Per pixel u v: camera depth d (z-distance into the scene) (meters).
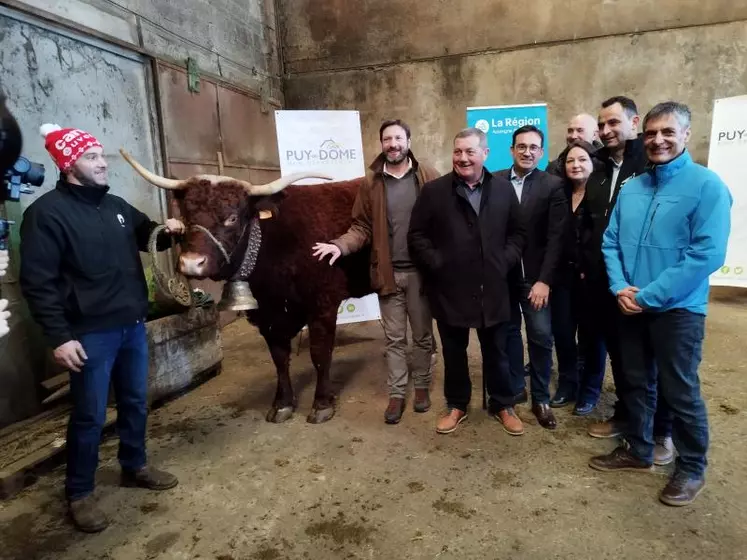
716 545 1.86
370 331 4.94
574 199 2.83
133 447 2.34
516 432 2.72
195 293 3.82
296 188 3.10
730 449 2.49
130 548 2.00
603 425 2.69
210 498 2.30
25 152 3.15
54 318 1.90
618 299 2.16
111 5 3.94
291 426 2.98
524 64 6.36
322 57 6.90
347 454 2.63
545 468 2.41
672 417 2.17
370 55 6.76
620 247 2.22
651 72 6.05
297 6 6.85
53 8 3.36
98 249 2.02
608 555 1.83
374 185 2.80
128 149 4.14
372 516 2.12
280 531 2.06
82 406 2.05
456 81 6.57
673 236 2.03
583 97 6.28
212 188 2.46
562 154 3.02
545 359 2.79
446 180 2.52
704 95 5.96
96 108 3.78
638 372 2.23
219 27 5.59
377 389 3.48
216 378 3.82
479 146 2.40
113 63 3.97
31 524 2.19
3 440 2.68
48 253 1.89
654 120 2.00
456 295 2.55
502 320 2.55
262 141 6.48
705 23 5.83
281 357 3.06
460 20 6.44
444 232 2.53
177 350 3.41
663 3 5.90
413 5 6.53
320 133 4.54
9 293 2.92
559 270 2.77
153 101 4.44
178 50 4.83
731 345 3.98
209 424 3.05
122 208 2.22
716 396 3.09
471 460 2.52
